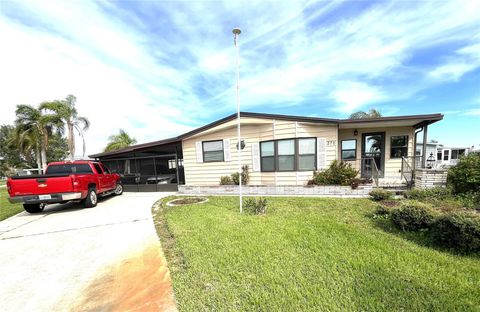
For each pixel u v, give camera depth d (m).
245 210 6.16
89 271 3.23
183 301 2.35
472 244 3.13
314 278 2.61
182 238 4.14
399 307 2.08
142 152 12.65
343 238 3.79
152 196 10.21
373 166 8.72
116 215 6.66
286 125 8.98
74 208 8.13
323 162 8.73
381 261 2.95
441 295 2.24
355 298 2.22
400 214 4.18
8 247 4.35
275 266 2.91
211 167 10.64
